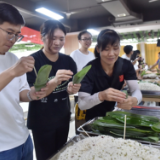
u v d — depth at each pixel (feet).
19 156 3.02
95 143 2.39
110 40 3.38
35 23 19.62
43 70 2.47
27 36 15.72
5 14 2.42
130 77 4.41
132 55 13.29
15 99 2.99
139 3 16.52
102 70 3.98
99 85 4.15
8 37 2.57
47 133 4.12
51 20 3.98
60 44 4.01
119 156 2.09
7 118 2.83
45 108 4.04
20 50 25.07
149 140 2.61
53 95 4.08
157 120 2.98
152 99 5.85
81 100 3.79
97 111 4.28
